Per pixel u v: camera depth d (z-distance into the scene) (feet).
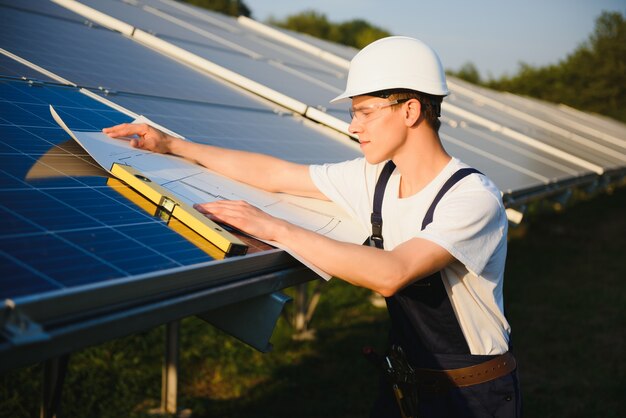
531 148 26.63
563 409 17.58
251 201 7.63
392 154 7.09
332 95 20.36
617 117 115.55
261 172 8.39
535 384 19.22
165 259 5.07
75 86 9.83
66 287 4.06
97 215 5.55
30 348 3.65
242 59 20.65
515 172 17.98
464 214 6.46
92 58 12.66
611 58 116.78
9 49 10.84
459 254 6.41
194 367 18.33
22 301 3.62
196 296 4.94
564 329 24.41
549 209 50.62
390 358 7.51
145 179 6.64
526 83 119.96
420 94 6.87
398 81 6.75
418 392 7.41
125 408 15.60
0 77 8.81
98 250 4.82
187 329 20.06
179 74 14.76
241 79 16.16
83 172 6.52
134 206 6.09
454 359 7.20
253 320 6.11
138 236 5.41
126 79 12.04
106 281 4.21
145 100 10.94
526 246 39.40
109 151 7.27
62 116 8.16
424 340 7.27
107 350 17.90
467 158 17.39
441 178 7.00
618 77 116.16
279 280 6.14
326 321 23.31
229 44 23.27
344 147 13.55
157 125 9.07
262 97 15.97
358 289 27.25
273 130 12.53
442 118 24.76
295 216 7.68
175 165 7.86
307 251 6.32
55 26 14.46
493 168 17.25
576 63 119.44
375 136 6.95
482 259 6.57
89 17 17.56
